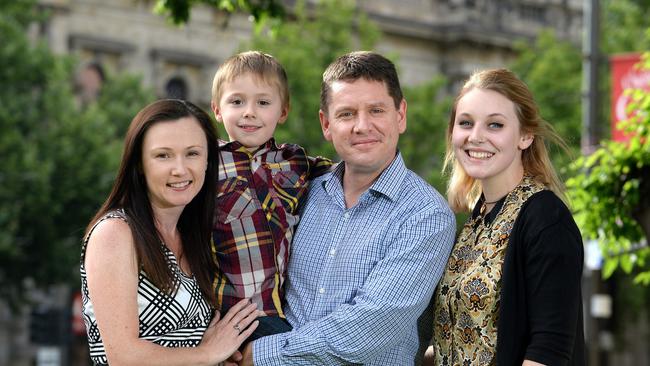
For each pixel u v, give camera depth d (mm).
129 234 4762
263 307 5195
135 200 4891
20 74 30438
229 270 5238
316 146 31625
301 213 5406
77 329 29359
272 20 10422
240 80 5570
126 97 34906
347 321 4840
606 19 40594
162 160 4852
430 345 5508
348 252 5059
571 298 4570
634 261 9844
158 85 41594
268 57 5703
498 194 5008
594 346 18172
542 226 4664
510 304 4680
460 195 5496
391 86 5109
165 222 5035
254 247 5246
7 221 29094
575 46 40531
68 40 39312
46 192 29656
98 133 31547
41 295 34625
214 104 5746
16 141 29625
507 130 4941
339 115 5090
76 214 30922
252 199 5332
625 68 15469
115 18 40594
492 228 4891
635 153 9141
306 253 5207
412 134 35219
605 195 9320
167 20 10398
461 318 4895
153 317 4820
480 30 51844
